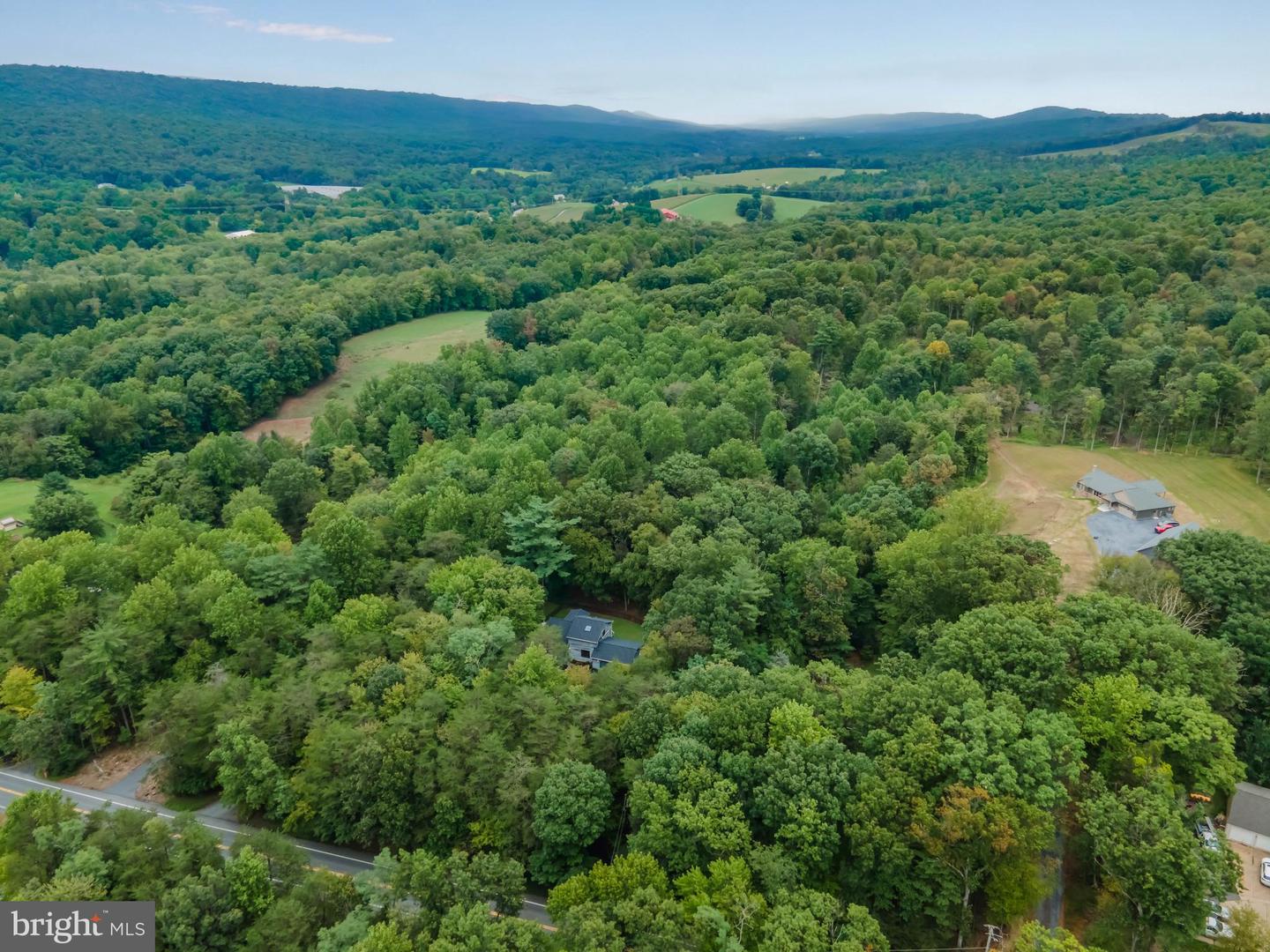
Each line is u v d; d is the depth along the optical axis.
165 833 63.41
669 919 53.75
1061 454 150.50
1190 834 56.00
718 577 96.81
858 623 103.69
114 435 176.38
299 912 57.88
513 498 117.25
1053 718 64.00
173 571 97.75
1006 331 184.25
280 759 76.06
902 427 140.75
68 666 84.31
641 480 123.75
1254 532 119.06
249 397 199.75
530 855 67.31
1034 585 86.44
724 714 68.69
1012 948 57.19
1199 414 148.00
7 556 103.44
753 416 156.12
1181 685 69.38
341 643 88.12
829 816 59.81
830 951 50.50
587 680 83.69
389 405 173.38
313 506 137.12
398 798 70.25
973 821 55.88
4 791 80.75
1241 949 52.94
